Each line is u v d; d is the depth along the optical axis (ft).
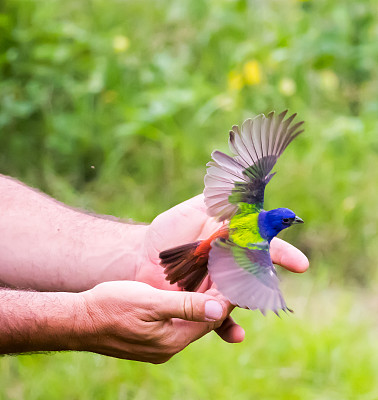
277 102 36.60
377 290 32.71
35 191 22.49
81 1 40.86
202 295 16.40
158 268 20.67
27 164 36.63
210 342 28.14
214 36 39.58
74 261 21.01
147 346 17.39
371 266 33.50
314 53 36.96
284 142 15.20
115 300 16.76
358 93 38.22
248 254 14.76
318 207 34.12
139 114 35.40
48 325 16.97
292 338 28.35
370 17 38.29
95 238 21.20
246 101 36.73
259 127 14.83
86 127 36.60
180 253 16.03
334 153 35.22
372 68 38.09
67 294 17.26
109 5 40.96
